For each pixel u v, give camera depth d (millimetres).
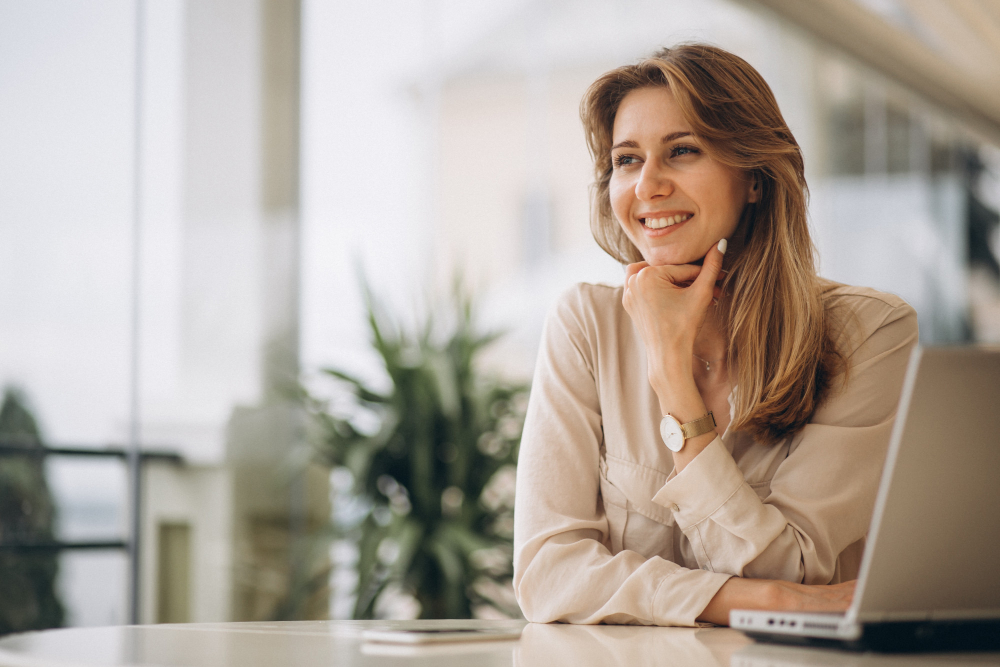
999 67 4785
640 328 1303
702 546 1216
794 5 4344
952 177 5812
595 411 1389
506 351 4012
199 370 3018
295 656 773
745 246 1420
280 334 3250
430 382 3361
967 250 5820
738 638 928
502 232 4039
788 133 1371
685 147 1361
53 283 2701
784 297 1319
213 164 3096
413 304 3631
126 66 2898
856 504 1225
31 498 2633
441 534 3232
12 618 2586
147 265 2910
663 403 1267
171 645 840
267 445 3174
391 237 3670
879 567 760
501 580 3295
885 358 1303
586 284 1466
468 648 838
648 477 1316
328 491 3309
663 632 999
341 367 3410
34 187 2676
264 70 3273
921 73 5055
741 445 1343
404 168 3723
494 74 4105
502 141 4074
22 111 2670
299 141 3385
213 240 3082
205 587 2973
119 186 2861
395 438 3352
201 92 3076
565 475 1341
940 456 753
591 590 1173
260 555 3125
